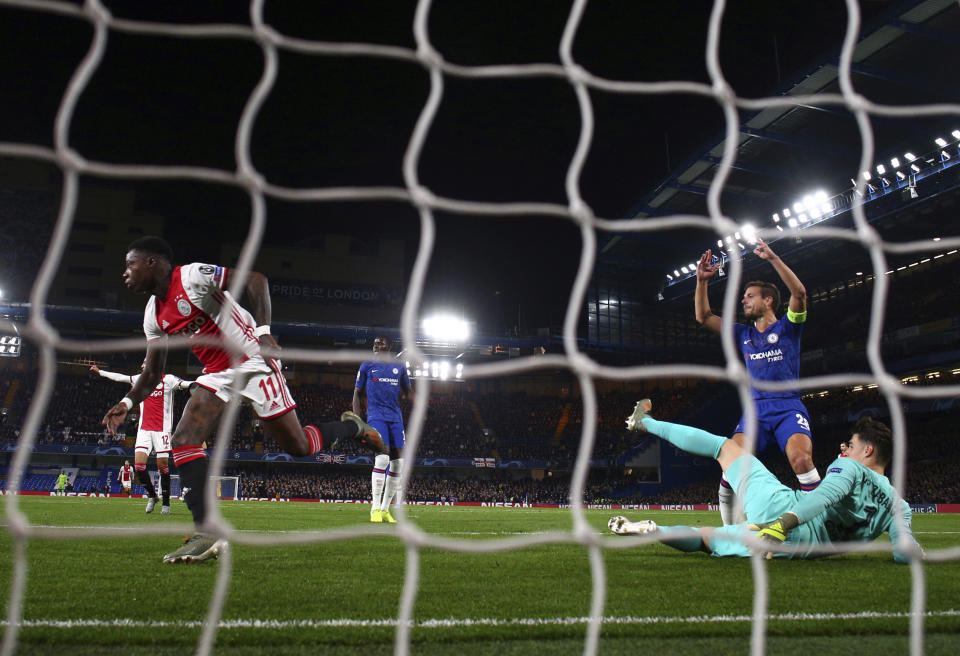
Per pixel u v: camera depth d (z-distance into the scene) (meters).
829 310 41.09
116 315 36.06
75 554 4.22
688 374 1.84
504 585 3.29
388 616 2.53
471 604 2.79
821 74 26.69
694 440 4.77
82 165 1.56
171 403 10.40
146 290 4.18
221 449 1.67
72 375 39.41
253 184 1.73
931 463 31.42
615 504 38.31
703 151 32.69
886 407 32.66
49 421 35.66
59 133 1.54
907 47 24.97
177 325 4.22
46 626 2.28
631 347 44.75
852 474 4.25
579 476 1.68
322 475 39.34
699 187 35.88
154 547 4.70
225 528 1.46
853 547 1.71
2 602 2.67
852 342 36.19
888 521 4.33
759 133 30.72
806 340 40.06
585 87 2.09
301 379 44.31
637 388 46.31
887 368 34.34
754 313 5.93
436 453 40.12
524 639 2.26
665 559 4.42
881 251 2.06
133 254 4.10
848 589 3.26
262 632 2.26
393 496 8.67
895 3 23.14
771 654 2.14
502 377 46.41
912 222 32.16
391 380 8.65
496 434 42.56
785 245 36.22
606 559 4.41
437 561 4.20
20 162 39.97
